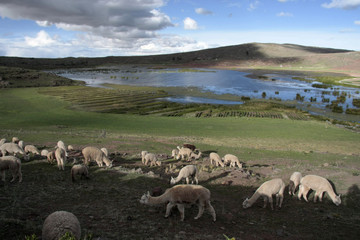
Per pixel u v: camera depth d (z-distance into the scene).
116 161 21.91
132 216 10.45
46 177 15.13
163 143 33.56
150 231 9.21
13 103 77.06
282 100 93.94
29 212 9.99
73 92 106.56
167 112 72.19
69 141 30.86
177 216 10.97
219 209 12.30
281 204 13.34
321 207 13.01
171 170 19.59
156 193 12.29
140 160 22.91
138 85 140.25
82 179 15.45
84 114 64.19
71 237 6.37
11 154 19.81
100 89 118.69
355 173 18.36
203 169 19.91
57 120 55.34
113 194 13.02
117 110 73.38
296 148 34.19
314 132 46.09
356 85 128.75
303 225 11.09
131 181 15.70
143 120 57.44
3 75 128.00
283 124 53.62
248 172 19.14
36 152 21.17
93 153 18.38
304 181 13.78
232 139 39.84
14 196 11.60
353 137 42.56
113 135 38.72
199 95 106.38
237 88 125.25
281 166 22.34
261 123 54.75
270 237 9.83
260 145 35.72
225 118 61.09
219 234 9.55
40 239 7.61
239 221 11.15
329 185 13.16
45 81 134.00
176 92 113.94
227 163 22.73
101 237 8.25
